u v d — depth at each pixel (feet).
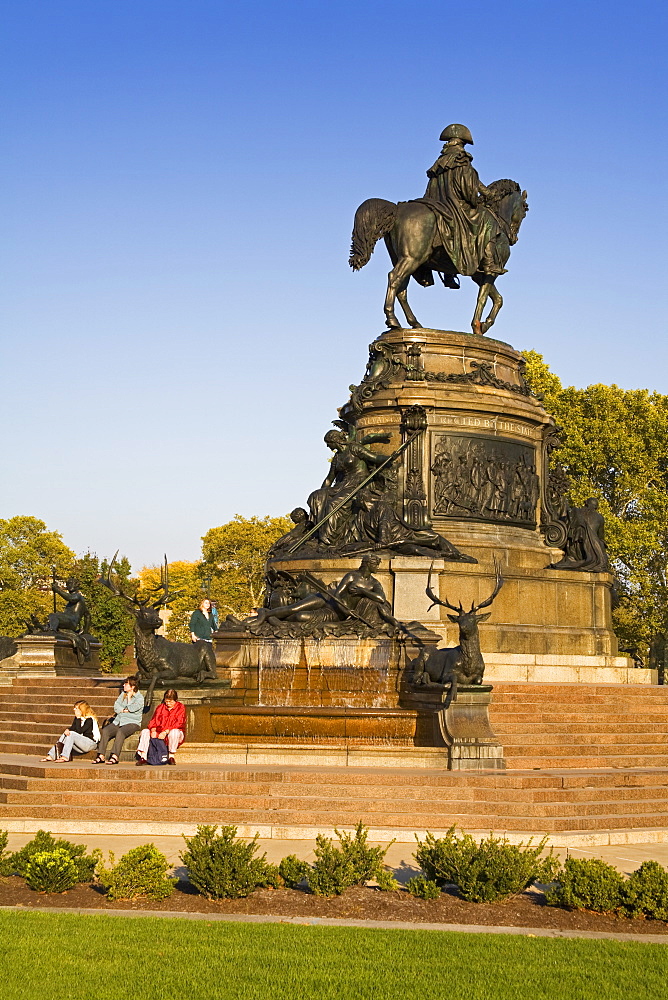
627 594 240.53
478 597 122.21
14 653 149.18
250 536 395.75
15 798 74.28
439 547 123.34
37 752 93.45
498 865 52.19
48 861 52.54
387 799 72.38
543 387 254.06
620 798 75.77
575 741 90.84
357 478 129.59
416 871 58.95
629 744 90.43
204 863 52.06
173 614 412.77
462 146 141.69
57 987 37.40
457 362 136.26
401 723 88.22
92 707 107.04
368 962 41.01
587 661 127.24
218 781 75.97
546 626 128.47
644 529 235.81
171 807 72.33
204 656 95.25
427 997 37.01
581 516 137.69
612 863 62.54
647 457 245.86
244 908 50.26
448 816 69.97
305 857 62.69
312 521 130.52
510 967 40.70
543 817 71.15
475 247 139.85
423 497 128.67
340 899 51.83
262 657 100.12
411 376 132.46
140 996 36.68
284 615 103.24
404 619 118.52
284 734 90.53
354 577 102.22
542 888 56.03
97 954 41.29
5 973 38.75
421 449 129.90
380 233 136.77
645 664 261.44
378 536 124.16
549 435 142.51
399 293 140.05
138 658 91.45
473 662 84.79
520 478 135.54
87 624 157.89
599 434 241.96
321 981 38.42
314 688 98.27
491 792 73.72
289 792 73.87
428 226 137.59
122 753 83.51
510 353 140.77
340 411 138.72
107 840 68.33
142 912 48.93
